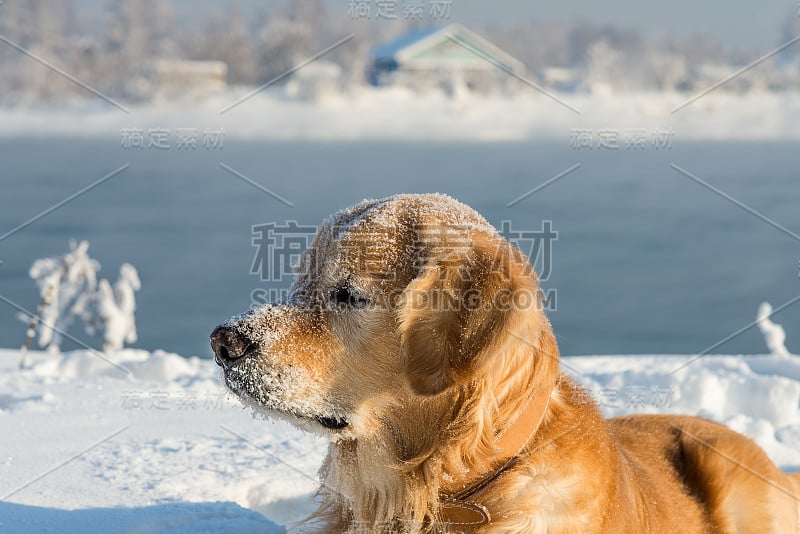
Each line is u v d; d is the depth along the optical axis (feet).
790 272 94.68
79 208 134.62
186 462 17.83
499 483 12.47
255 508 17.03
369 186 138.51
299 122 199.82
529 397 12.46
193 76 208.44
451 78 223.30
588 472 12.49
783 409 23.59
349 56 229.25
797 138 216.54
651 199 153.99
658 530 13.66
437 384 12.12
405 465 13.07
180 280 87.04
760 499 15.48
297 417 12.75
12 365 30.37
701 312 76.18
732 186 155.22
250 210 131.85
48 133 235.81
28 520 14.32
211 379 26.32
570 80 228.22
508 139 192.44
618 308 77.97
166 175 184.96
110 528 14.16
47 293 34.06
